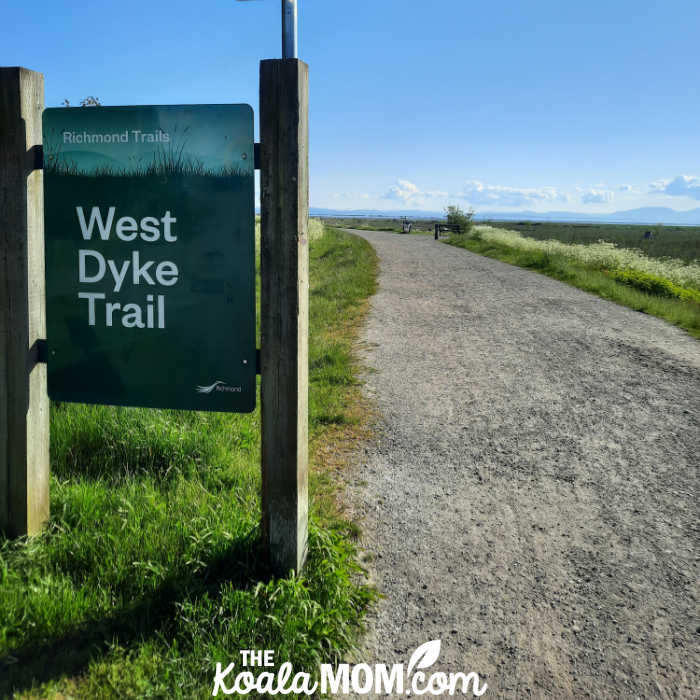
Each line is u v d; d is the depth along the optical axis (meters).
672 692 2.64
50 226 3.23
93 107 3.10
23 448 3.27
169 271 3.16
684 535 4.04
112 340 3.26
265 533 3.08
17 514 3.30
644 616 3.16
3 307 3.25
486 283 16.45
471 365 8.30
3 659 2.48
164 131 3.06
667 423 6.17
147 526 3.30
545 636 2.98
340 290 14.68
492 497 4.54
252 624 2.63
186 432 4.65
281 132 2.90
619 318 11.56
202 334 3.17
